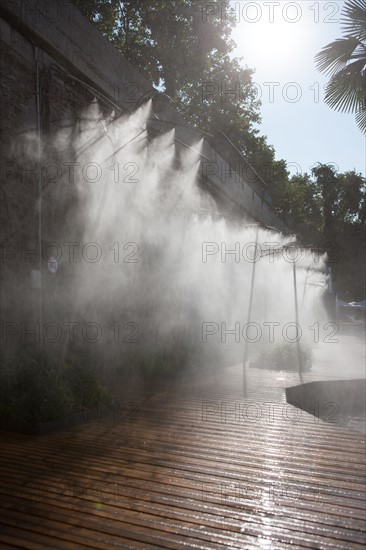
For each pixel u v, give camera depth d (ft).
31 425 19.24
